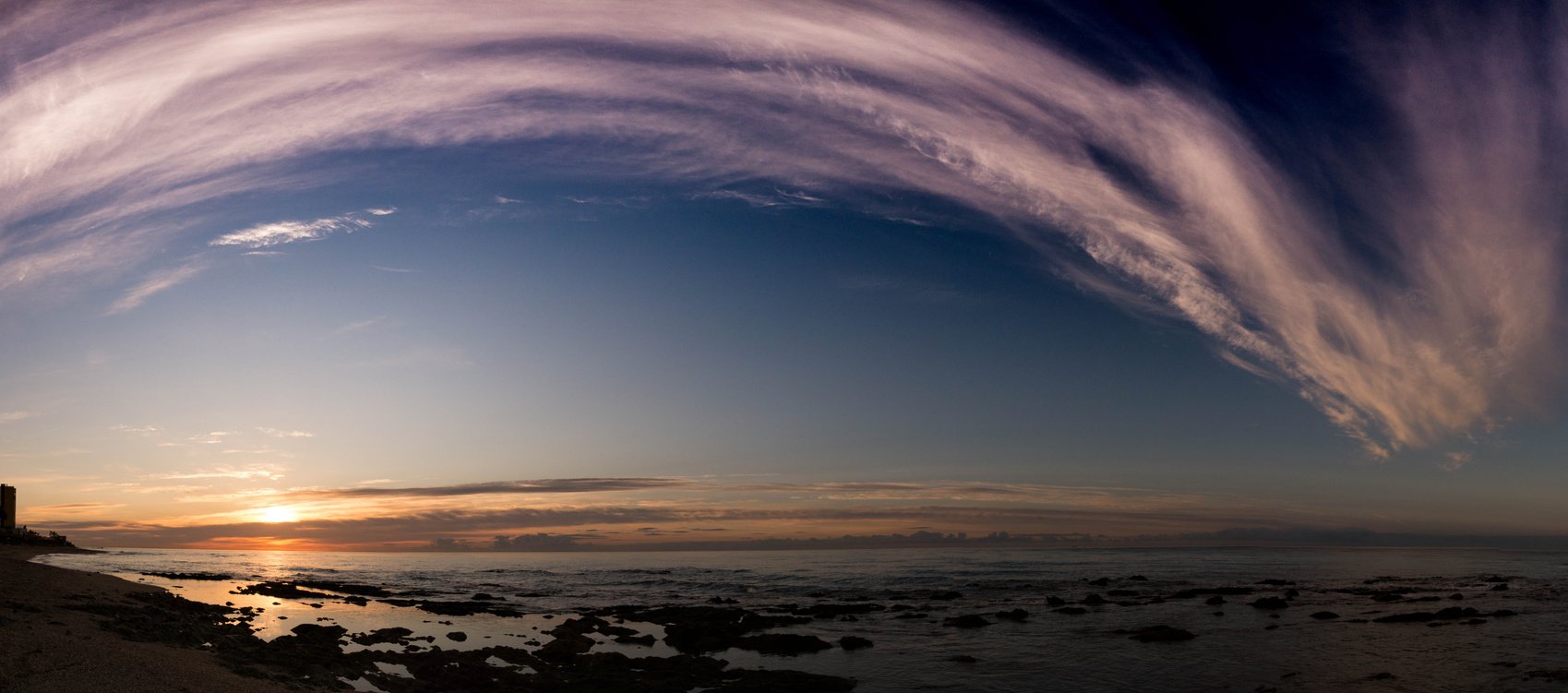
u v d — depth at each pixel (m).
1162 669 27.80
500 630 36.41
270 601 48.09
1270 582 67.56
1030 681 26.09
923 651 31.69
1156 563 110.06
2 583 33.81
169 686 17.16
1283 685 25.05
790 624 40.19
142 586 45.62
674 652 31.47
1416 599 50.53
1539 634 34.44
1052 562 114.44
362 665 25.42
